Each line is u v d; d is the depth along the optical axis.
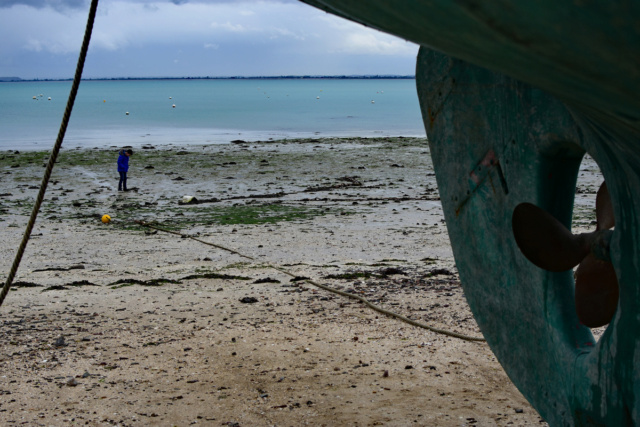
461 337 7.72
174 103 111.25
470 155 5.22
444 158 5.58
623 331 3.62
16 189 24.05
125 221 18.39
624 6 2.04
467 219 5.40
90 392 6.23
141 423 5.59
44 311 9.00
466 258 5.52
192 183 25.66
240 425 5.55
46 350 7.36
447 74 5.31
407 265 12.34
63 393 6.20
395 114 79.69
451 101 5.32
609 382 3.80
